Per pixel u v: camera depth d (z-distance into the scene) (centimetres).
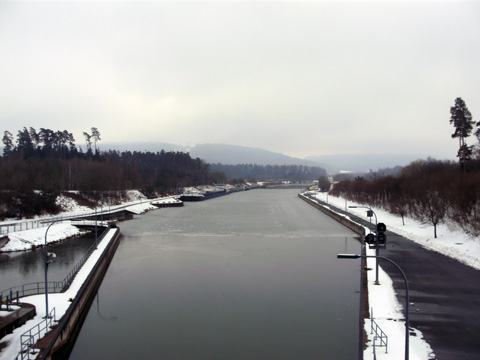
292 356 2825
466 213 6531
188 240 7438
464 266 4581
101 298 4119
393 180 12069
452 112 9762
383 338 2580
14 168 11550
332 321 3425
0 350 2494
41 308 3209
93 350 2983
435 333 2680
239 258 5825
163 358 2833
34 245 6712
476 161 9412
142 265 5462
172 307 3812
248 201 18688
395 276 4131
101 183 13112
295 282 4578
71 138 18500
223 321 3450
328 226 9344
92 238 7762
